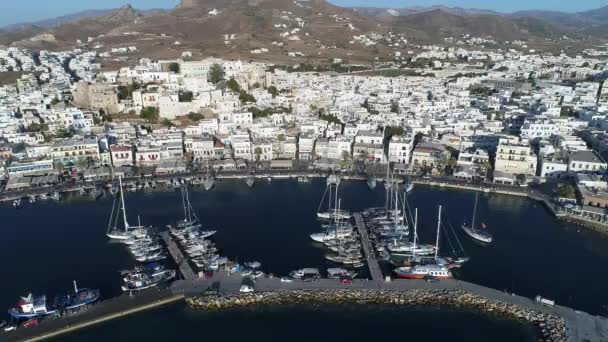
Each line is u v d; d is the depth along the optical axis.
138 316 142.00
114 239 191.25
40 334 131.00
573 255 178.62
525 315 139.62
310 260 173.25
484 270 166.38
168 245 183.50
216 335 134.50
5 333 131.12
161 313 143.38
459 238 191.75
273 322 140.00
